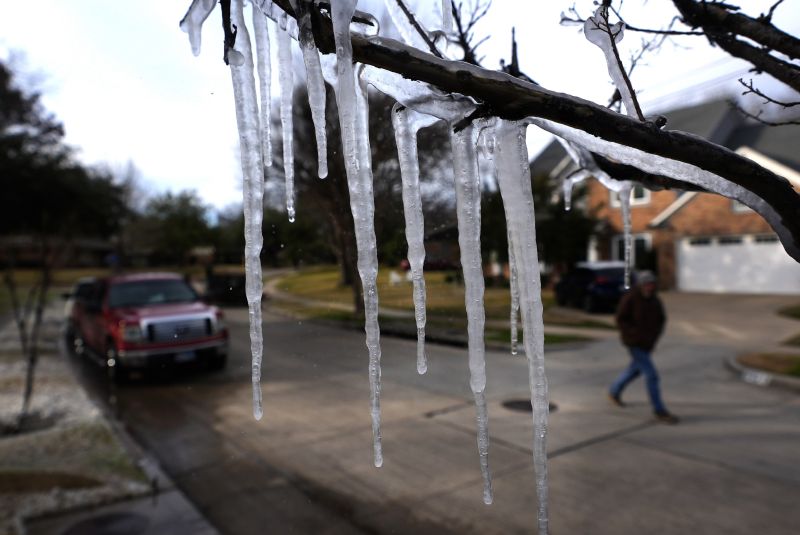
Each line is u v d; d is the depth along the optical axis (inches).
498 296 434.0
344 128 49.8
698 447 195.8
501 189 57.7
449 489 167.8
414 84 55.5
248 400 275.3
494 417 238.1
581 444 201.8
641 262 820.6
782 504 150.0
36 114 608.1
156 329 327.3
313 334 227.1
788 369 303.3
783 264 711.7
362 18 53.9
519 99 48.9
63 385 328.2
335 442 212.4
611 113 49.8
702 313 574.6
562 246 695.1
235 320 518.0
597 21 63.7
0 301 954.1
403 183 62.1
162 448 216.1
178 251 1571.1
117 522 154.9
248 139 61.0
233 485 178.2
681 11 68.7
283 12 55.0
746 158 52.5
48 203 608.7
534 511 151.4
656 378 232.5
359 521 151.7
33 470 189.9
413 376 293.1
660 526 140.7
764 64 68.0
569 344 424.5
